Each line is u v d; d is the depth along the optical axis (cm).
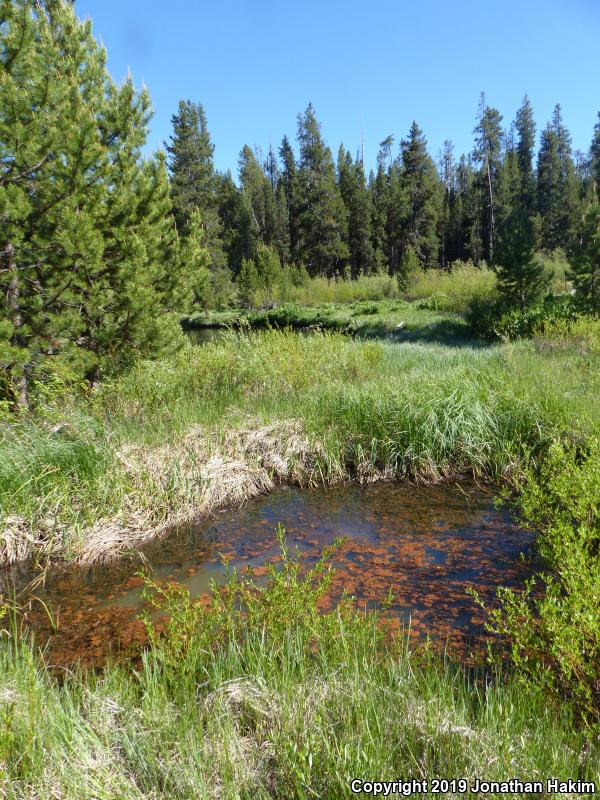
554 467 521
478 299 2083
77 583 512
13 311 769
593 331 1263
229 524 632
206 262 1193
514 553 532
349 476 757
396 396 826
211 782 250
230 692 303
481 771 241
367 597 460
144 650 394
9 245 755
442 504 665
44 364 764
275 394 952
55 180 778
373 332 2062
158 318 1003
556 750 251
